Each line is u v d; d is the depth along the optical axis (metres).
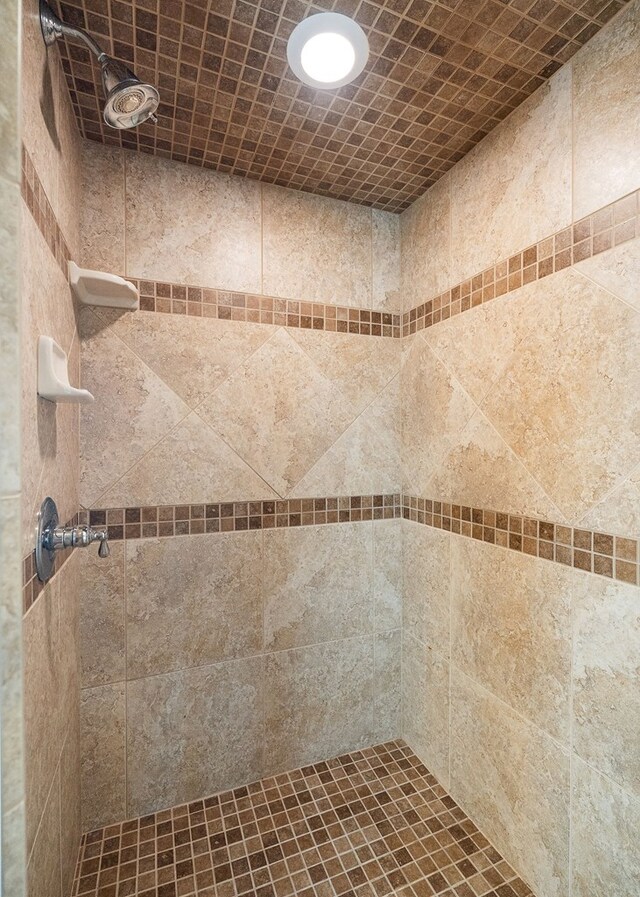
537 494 1.00
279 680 1.35
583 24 0.83
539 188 0.98
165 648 1.21
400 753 1.45
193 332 1.24
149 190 1.19
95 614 1.14
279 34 0.84
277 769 1.35
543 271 0.98
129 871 1.04
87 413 1.13
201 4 0.78
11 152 0.45
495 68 0.92
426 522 1.39
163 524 1.21
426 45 0.87
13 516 0.46
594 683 0.87
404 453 1.50
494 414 1.12
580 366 0.89
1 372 0.45
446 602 1.30
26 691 0.66
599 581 0.86
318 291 1.39
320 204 1.40
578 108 0.89
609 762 0.83
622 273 0.81
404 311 1.50
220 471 1.27
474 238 1.18
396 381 1.51
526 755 1.02
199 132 1.11
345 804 1.24
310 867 1.06
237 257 1.29
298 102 1.01
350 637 1.45
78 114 1.03
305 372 1.38
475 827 1.17
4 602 0.45
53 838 0.83
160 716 1.21
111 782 1.16
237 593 1.29
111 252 1.15
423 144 1.16
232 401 1.28
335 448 1.42
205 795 1.26
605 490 0.85
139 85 0.74
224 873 1.04
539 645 0.99
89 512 1.13
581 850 0.89
